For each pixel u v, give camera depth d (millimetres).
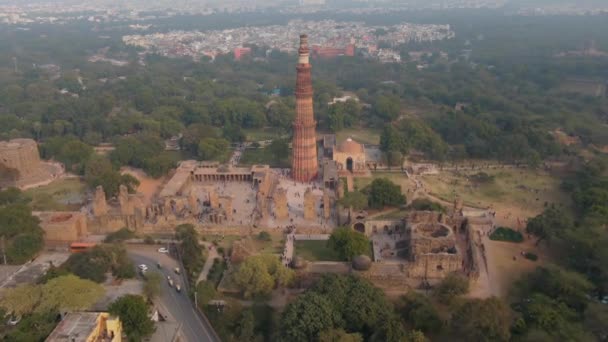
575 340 121812
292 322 129000
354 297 135375
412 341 122250
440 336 135250
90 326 124625
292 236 196000
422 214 193125
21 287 140875
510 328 132375
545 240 186625
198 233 196750
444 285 150875
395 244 184250
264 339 135500
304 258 177625
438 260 160000
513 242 188000
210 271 168750
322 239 193750
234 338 134250
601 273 154500
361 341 124312
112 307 133250
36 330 127938
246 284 150500
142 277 162500
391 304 139625
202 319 144625
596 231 171125
